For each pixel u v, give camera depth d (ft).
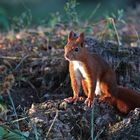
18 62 39.88
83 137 33.09
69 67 35.32
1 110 34.50
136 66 38.27
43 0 89.04
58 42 42.34
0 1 86.48
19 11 84.33
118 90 34.81
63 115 33.32
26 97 37.29
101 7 83.25
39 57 40.19
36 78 38.63
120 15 42.93
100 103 34.55
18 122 33.40
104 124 33.40
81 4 85.92
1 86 37.60
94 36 43.34
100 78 34.96
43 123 32.65
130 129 32.01
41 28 48.42
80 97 34.78
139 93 34.94
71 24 44.80
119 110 34.76
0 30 53.83
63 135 32.35
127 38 45.09
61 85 37.99
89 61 34.14
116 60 38.42
